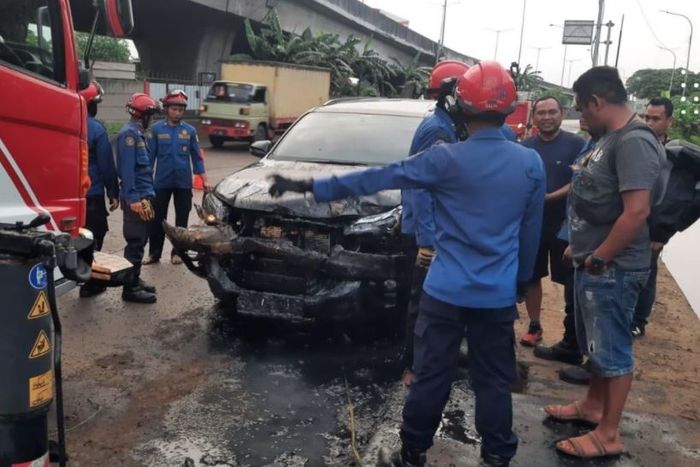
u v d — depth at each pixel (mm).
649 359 5125
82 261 2771
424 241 4016
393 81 44188
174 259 7215
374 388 4453
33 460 2287
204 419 3947
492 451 3223
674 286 7316
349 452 3652
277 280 4922
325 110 6605
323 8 35375
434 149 3012
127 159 5688
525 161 3045
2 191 3576
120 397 4172
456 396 4355
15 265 2188
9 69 3525
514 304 3119
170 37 30016
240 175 5477
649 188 3219
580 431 3918
